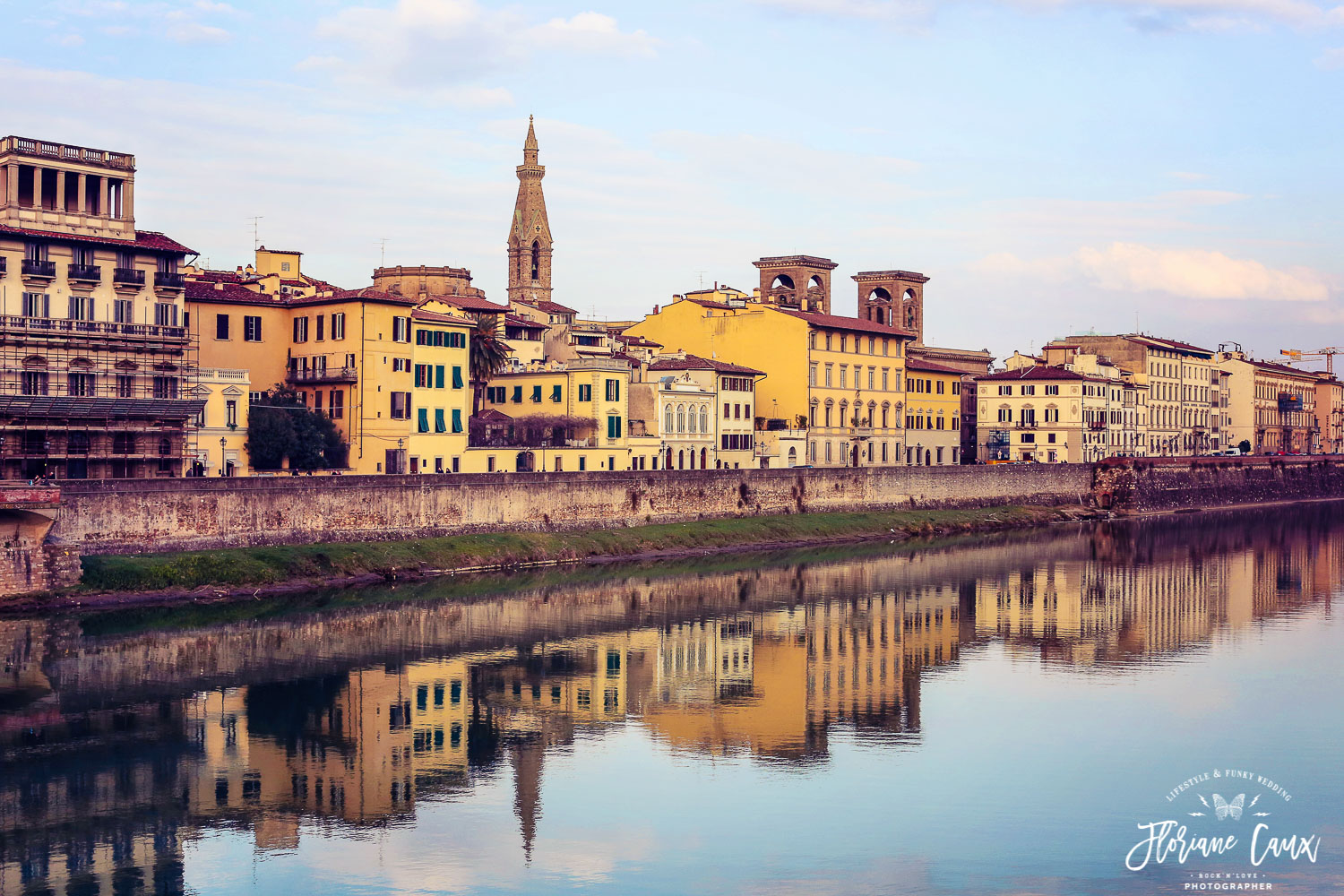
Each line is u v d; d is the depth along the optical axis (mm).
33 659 75188
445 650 81812
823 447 185125
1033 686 75125
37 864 47656
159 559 94000
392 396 129750
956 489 177500
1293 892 45875
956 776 58094
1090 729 65812
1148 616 99312
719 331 188875
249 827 51375
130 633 82500
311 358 131750
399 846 49625
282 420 120062
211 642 81375
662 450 157875
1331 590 113438
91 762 58531
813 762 60281
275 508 103188
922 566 126625
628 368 152375
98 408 107000
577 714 68000
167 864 47812
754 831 51250
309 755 60156
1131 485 197375
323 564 102562
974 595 108312
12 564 86312
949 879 46719
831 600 104250
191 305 126438
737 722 67125
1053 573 123375
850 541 149000
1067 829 51719
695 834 50938
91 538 92125
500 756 60656
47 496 86562
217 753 60219
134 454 110500
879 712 69250
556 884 46219
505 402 156625
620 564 122438
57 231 109438
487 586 105625
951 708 70062
